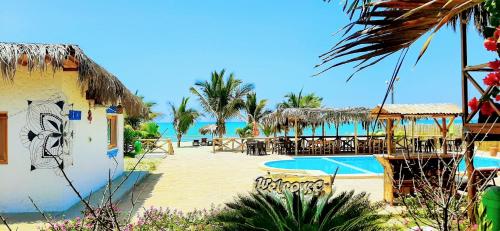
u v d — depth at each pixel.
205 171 16.66
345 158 23.30
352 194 4.31
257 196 4.31
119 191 11.16
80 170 10.21
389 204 8.69
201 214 7.82
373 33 2.28
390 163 8.99
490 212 2.94
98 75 9.11
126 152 23.25
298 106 40.47
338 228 3.79
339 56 2.28
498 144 20.28
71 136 9.32
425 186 2.89
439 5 2.22
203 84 35.66
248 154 25.28
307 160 22.83
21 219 8.27
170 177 14.91
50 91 9.06
